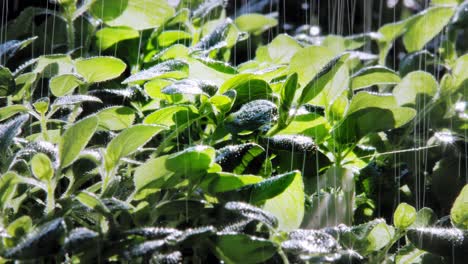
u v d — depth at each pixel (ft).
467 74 2.63
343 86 2.47
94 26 2.68
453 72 2.64
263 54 2.75
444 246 2.31
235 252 2.23
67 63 2.54
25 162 2.31
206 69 2.44
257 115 2.33
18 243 2.18
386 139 2.61
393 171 2.57
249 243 2.23
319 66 2.46
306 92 2.38
